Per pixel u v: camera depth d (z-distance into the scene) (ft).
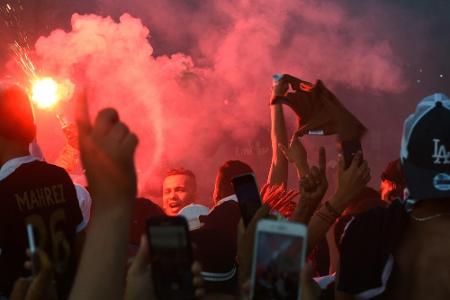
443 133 7.72
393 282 7.79
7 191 10.37
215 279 9.70
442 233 7.75
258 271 6.51
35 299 7.46
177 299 6.56
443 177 7.70
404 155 7.89
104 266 5.66
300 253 6.47
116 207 5.70
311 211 9.88
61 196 10.86
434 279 7.66
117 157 5.63
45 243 10.51
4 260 10.26
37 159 10.89
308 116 10.17
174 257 6.58
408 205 8.00
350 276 7.87
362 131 10.01
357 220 8.05
